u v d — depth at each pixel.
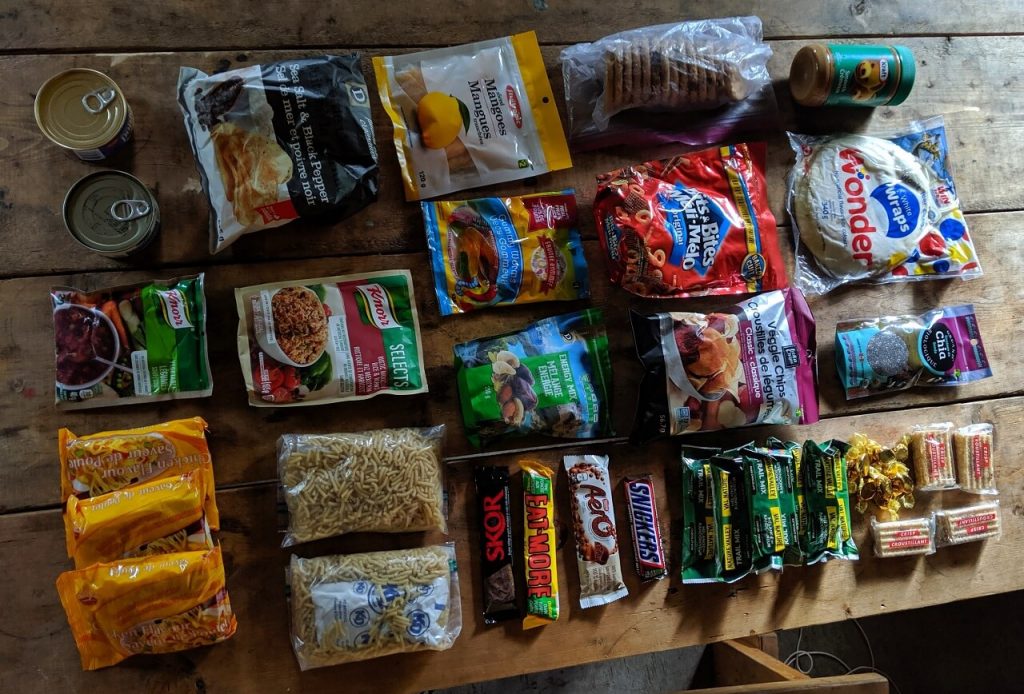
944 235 1.15
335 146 0.95
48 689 0.92
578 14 1.11
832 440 1.09
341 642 0.94
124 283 0.96
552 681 1.47
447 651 1.00
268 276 0.99
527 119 1.07
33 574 0.92
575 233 1.07
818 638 1.60
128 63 0.98
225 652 0.95
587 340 1.06
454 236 1.04
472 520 1.02
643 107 1.09
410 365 1.00
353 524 0.96
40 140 0.96
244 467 0.97
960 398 1.17
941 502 1.15
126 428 0.95
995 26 1.23
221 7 1.00
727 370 1.04
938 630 1.52
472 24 1.07
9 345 0.94
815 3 1.17
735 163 1.09
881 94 1.09
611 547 1.03
